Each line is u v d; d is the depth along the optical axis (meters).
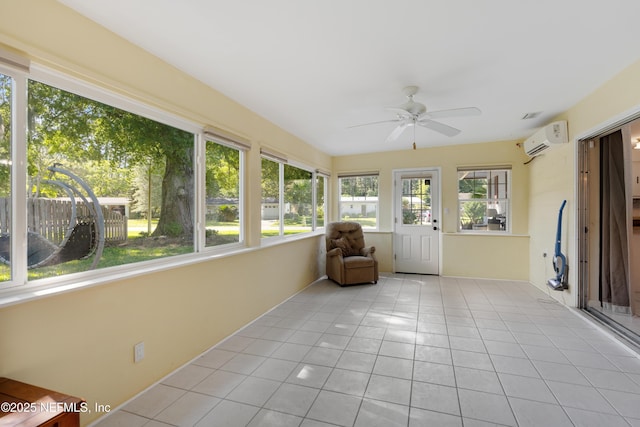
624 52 2.24
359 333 2.96
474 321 3.24
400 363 2.38
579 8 1.74
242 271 3.16
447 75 2.59
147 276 2.11
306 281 4.74
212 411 1.85
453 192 5.37
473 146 5.24
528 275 4.94
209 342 2.67
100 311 1.81
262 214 3.83
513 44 2.12
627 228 3.26
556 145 3.79
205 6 1.70
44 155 1.66
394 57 2.29
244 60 2.32
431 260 5.54
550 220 4.11
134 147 2.17
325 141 4.92
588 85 2.84
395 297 4.14
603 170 3.36
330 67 2.44
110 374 1.86
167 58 2.27
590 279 3.47
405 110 2.80
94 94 1.88
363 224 6.03
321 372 2.27
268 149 3.76
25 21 1.50
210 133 2.74
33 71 1.58
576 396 1.95
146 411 1.85
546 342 2.72
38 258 1.63
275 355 2.53
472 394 1.98
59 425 1.24
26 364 1.49
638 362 2.36
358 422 1.74
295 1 1.67
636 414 1.77
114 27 1.88
